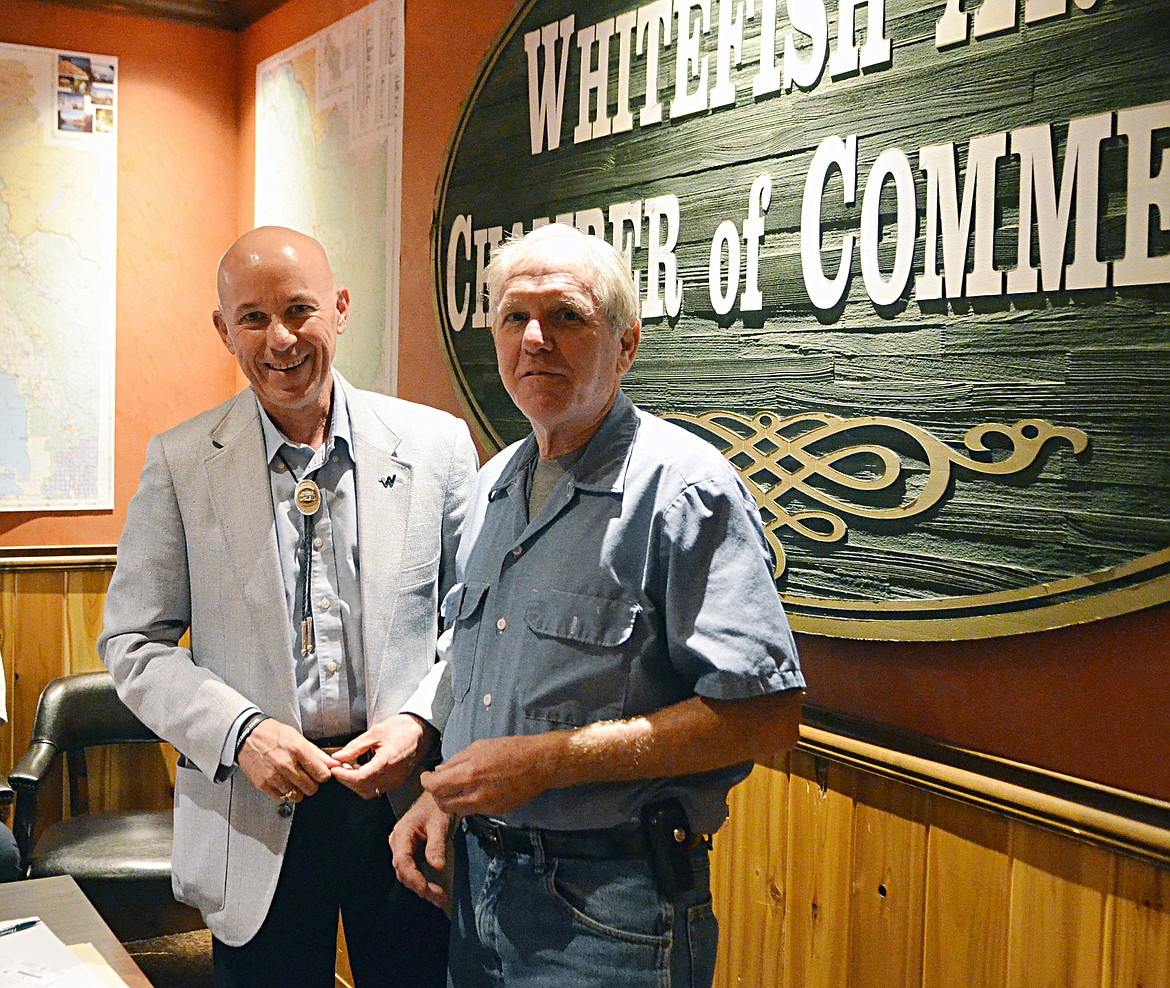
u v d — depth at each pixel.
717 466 1.33
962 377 1.54
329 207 3.27
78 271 3.58
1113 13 1.36
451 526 1.87
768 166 1.82
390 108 2.96
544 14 2.33
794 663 1.29
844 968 1.76
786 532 1.80
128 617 1.76
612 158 2.15
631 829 1.32
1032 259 1.45
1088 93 1.39
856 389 1.69
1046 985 1.47
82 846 2.71
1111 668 1.40
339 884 1.76
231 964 1.73
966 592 1.54
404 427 1.87
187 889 1.78
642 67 2.08
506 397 2.46
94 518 3.66
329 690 1.75
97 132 3.58
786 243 1.80
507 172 2.44
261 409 1.80
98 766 3.52
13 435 3.51
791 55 1.78
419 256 2.85
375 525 1.78
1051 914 1.47
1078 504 1.41
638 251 2.10
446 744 1.49
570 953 1.32
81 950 1.37
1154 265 1.33
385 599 1.77
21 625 3.52
